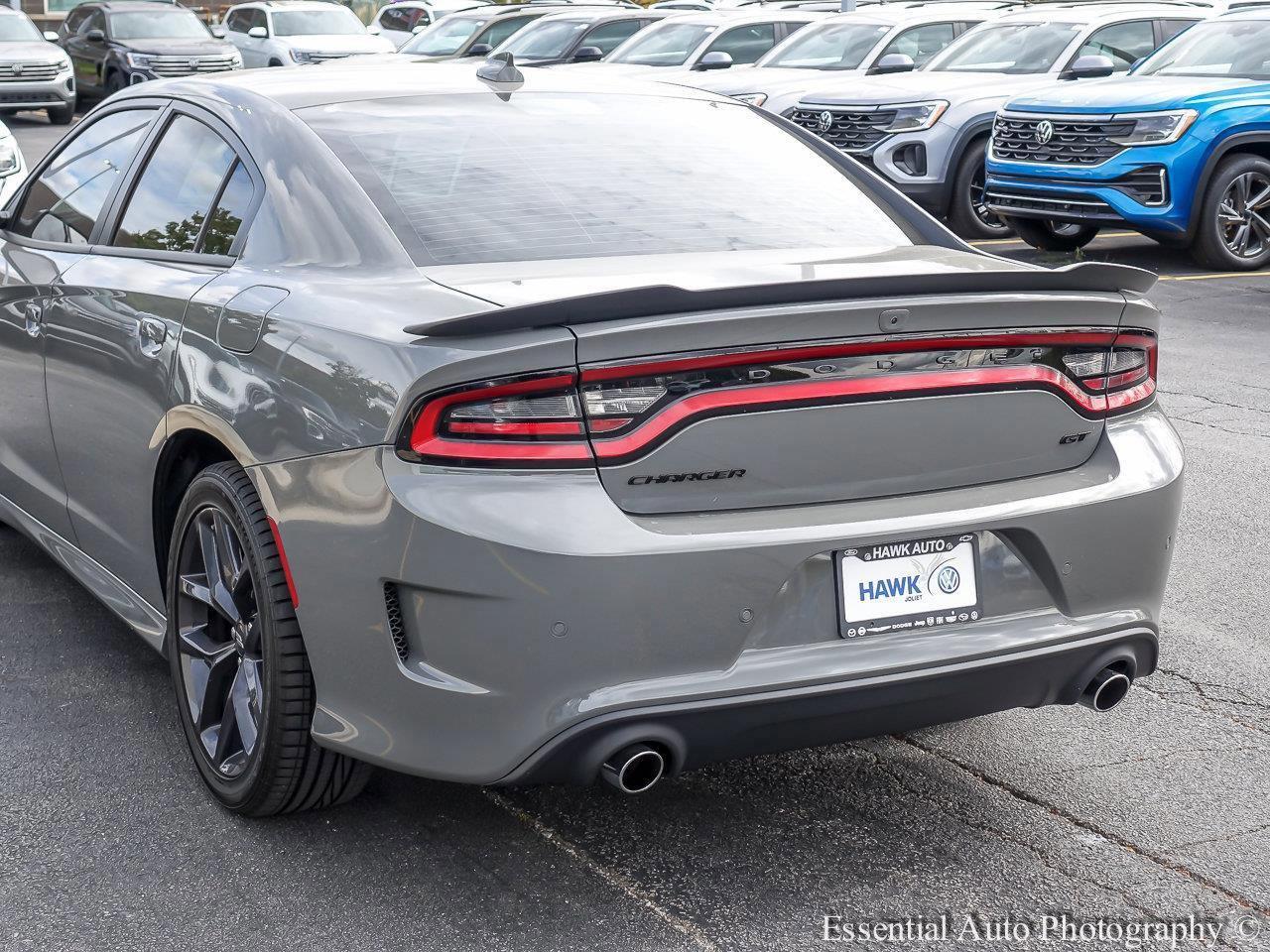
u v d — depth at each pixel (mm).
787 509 2703
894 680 2758
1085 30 13375
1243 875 3006
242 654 3146
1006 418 2887
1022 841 3135
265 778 3031
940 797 3330
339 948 2703
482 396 2541
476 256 3045
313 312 2916
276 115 3510
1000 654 2861
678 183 3480
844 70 15141
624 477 2578
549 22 19047
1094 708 3098
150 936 2738
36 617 4410
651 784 2695
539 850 3072
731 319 2566
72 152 4395
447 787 3338
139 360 3455
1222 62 11664
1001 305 2789
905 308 2684
